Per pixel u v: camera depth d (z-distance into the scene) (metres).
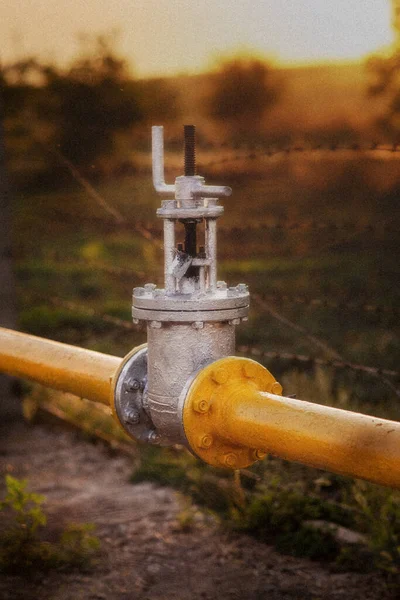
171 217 1.82
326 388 4.55
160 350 1.85
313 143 3.52
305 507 3.62
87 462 4.85
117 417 2.00
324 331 7.30
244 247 9.41
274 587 3.19
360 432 1.55
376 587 3.15
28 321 8.29
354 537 3.45
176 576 3.30
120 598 3.10
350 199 12.68
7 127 6.09
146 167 4.39
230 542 3.62
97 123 8.39
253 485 4.07
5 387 5.57
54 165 5.82
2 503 3.37
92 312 5.32
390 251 9.84
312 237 10.07
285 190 13.22
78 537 3.43
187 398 1.78
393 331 7.07
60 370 2.28
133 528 3.78
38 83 8.14
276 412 1.69
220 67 10.45
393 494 3.45
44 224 11.78
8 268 5.67
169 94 9.54
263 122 11.09
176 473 4.34
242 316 1.86
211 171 4.57
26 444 5.22
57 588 3.17
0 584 3.19
